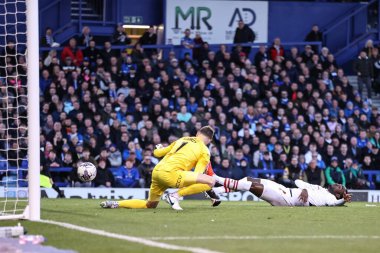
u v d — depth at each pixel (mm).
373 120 35344
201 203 22344
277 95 34594
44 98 31719
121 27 36781
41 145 29328
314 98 34781
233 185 19328
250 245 11703
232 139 31469
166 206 19766
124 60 34312
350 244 12039
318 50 39000
